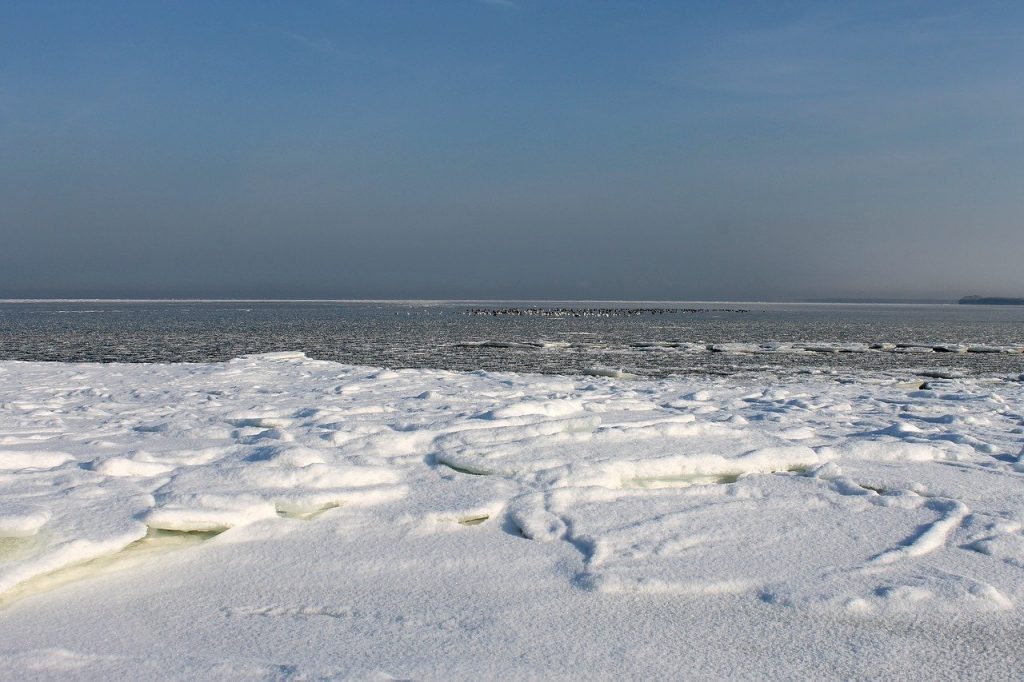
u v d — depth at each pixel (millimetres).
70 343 30719
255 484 5316
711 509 5336
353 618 3898
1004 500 5738
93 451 6363
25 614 3824
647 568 4410
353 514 5051
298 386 11352
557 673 3418
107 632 3707
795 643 3721
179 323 50719
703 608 4039
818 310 127000
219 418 8133
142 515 4637
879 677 3447
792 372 19938
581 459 6082
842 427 8641
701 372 20062
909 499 5613
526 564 4484
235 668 3326
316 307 118438
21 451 5738
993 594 4105
